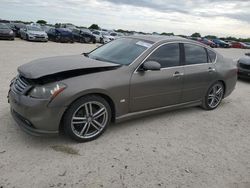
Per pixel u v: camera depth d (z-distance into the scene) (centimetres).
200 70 520
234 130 481
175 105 500
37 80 351
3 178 289
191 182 312
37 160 328
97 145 379
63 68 365
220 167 351
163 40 473
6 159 324
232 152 396
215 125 497
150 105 453
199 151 389
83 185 289
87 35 3102
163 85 456
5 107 483
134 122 472
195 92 526
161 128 458
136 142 398
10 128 403
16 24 3030
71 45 2378
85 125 379
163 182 307
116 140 399
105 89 379
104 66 392
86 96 368
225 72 577
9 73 780
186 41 510
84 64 390
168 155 368
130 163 339
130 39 498
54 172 307
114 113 411
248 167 358
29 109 340
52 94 341
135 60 426
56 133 356
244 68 948
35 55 1312
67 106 352
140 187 295
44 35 2594
